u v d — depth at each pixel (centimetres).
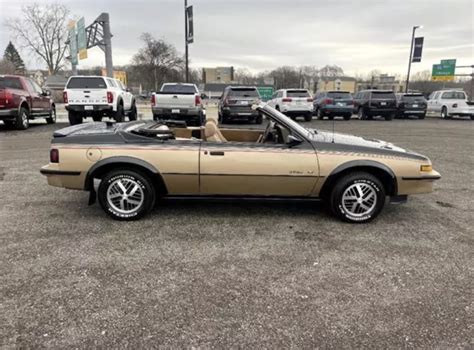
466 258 362
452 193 592
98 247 372
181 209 485
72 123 1347
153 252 364
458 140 1236
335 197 441
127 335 244
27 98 1327
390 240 402
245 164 427
